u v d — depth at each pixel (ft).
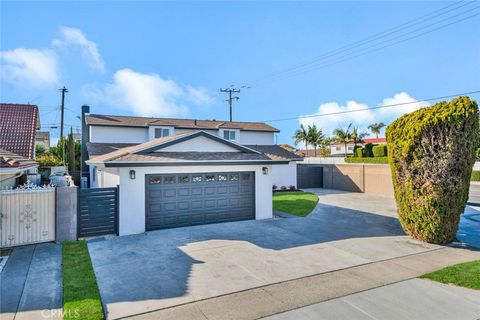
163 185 35.40
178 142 38.93
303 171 84.12
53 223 30.01
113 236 32.19
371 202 57.67
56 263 24.26
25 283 20.44
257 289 19.75
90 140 72.33
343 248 28.60
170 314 16.62
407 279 21.40
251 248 28.35
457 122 28.02
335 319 16.07
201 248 28.19
